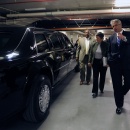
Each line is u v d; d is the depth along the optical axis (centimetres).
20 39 248
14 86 203
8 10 1070
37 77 255
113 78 306
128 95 403
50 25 1469
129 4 859
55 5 938
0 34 255
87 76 507
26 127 258
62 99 380
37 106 256
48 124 266
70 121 276
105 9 966
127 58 293
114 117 290
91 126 260
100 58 385
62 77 417
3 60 199
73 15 1029
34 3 890
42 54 284
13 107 206
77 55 513
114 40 299
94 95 394
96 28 1454
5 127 258
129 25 1323
